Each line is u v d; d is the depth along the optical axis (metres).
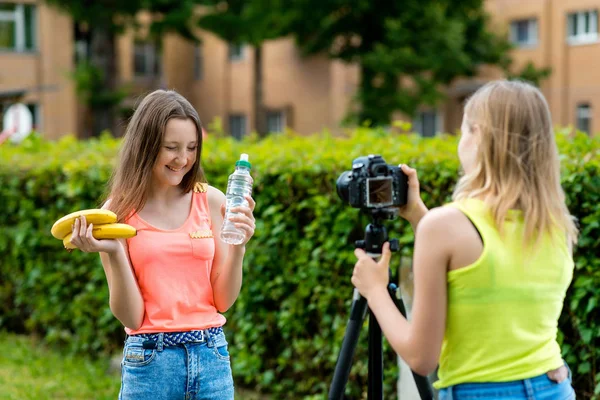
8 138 8.78
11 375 5.77
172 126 2.75
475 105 2.26
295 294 4.81
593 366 3.71
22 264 6.79
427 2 19.08
